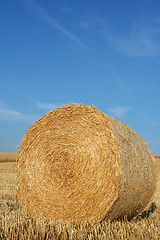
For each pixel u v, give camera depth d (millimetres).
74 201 6602
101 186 6207
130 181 6184
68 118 7156
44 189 7180
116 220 6551
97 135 6531
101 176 6250
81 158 6711
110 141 6246
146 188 6988
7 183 13969
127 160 6211
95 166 6402
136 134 7531
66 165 6918
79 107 6977
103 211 6078
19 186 7754
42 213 7109
